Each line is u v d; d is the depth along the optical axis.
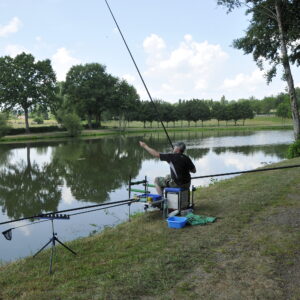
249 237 5.17
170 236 5.45
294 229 5.37
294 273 3.94
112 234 5.88
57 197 13.47
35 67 57.44
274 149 30.11
